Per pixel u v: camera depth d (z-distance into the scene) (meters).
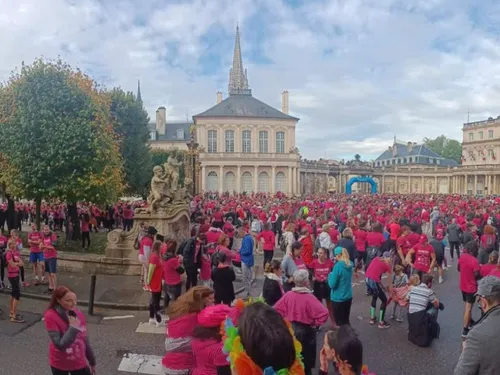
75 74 26.73
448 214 29.38
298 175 89.69
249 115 90.06
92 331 10.56
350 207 33.38
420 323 9.69
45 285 15.00
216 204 36.97
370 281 11.19
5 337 9.98
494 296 4.82
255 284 16.14
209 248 14.95
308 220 20.00
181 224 20.17
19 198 26.66
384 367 8.57
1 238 14.66
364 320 11.73
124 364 8.55
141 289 14.59
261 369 3.20
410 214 28.09
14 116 23.91
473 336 4.12
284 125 91.44
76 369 5.57
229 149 90.38
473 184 101.06
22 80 23.92
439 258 16.38
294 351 3.23
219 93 101.06
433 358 9.04
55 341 5.42
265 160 87.94
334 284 9.62
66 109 24.14
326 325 11.11
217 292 10.02
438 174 107.00
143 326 10.95
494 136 103.88
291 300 7.28
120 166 30.80
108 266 17.17
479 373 4.05
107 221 34.81
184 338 5.27
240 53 131.75
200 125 89.62
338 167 99.25
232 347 3.39
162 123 100.06
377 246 15.52
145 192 49.34
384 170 105.62
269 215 30.14
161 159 66.19
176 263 11.01
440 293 14.90
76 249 24.52
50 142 22.89
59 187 22.88
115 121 36.88
